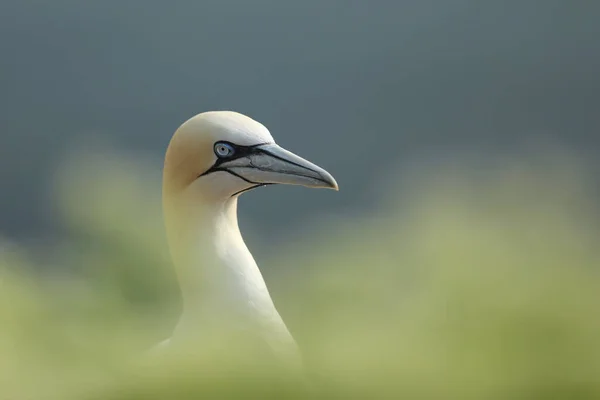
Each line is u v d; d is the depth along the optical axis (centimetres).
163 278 852
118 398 506
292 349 648
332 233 604
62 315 603
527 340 471
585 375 457
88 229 848
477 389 462
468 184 589
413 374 471
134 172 963
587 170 608
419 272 517
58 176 934
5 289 598
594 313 472
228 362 509
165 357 553
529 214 533
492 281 491
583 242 511
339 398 475
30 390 524
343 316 529
